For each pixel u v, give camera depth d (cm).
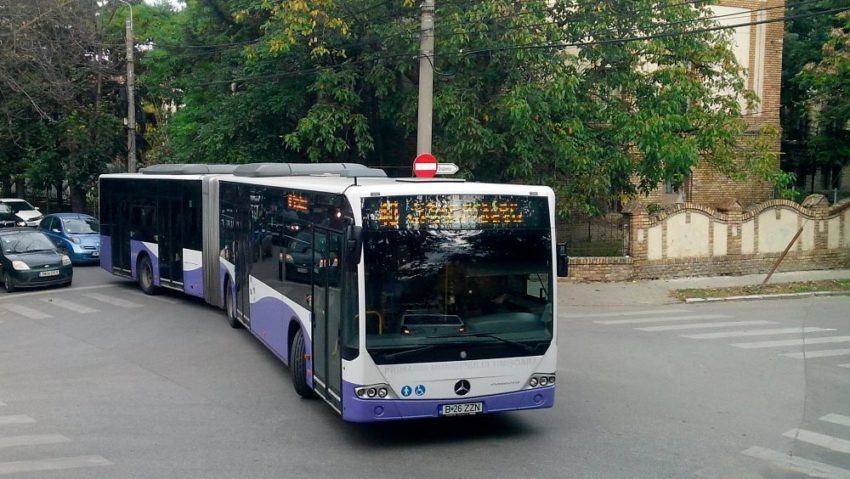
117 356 1373
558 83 2003
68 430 930
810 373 1211
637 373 1212
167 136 3547
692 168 2762
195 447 859
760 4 2947
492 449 847
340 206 877
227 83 2530
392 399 817
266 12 2477
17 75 2839
